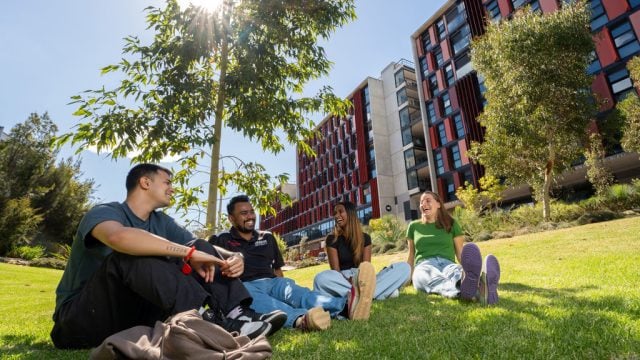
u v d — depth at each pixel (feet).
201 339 4.75
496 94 49.01
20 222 66.49
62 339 6.54
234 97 17.48
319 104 18.67
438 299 10.25
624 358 4.41
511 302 8.80
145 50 16.40
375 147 114.52
